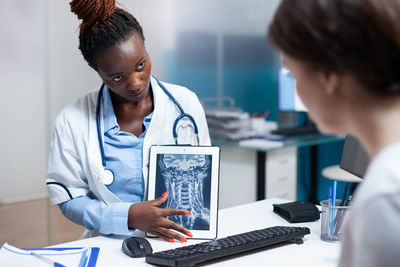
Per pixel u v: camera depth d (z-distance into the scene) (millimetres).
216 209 1109
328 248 1000
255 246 965
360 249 427
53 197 1239
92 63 1157
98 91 1301
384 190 413
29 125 2643
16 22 2559
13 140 2598
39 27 2584
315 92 499
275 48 527
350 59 442
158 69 2982
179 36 3100
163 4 2967
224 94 3486
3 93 2557
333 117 499
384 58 433
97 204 1180
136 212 1094
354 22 437
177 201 1132
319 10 456
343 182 2701
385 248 409
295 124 3855
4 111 2562
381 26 431
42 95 2658
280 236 1003
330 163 3699
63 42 2512
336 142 3643
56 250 1005
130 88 1131
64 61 2520
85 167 1225
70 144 1243
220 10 3381
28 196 2676
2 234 2588
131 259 960
